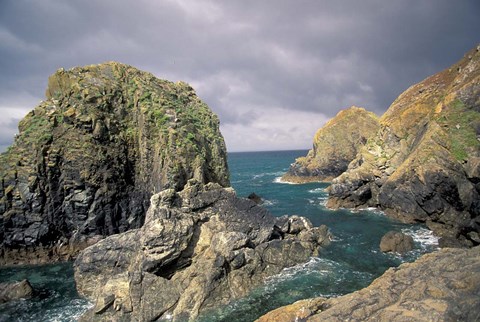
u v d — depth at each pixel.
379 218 43.09
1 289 25.36
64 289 27.25
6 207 33.66
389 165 49.28
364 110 85.12
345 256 29.19
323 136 84.31
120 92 41.66
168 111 40.84
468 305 12.42
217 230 26.84
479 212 31.19
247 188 77.69
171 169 35.34
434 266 15.99
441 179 35.84
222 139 49.62
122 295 22.12
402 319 12.40
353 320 13.23
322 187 73.19
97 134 37.47
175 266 24.11
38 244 34.66
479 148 35.16
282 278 25.05
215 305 21.97
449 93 41.59
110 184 37.72
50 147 35.81
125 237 27.20
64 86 40.66
